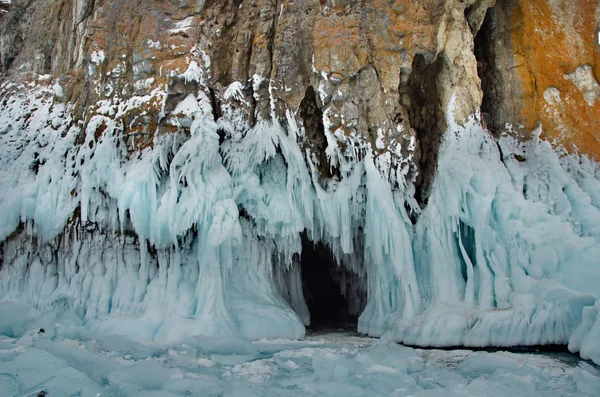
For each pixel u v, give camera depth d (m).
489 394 4.88
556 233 7.68
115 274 8.21
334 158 9.00
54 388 4.86
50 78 9.64
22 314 7.79
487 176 8.22
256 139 8.98
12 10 10.78
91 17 9.34
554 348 6.96
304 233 9.92
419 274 8.44
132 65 8.95
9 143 9.20
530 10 9.78
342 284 10.52
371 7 9.20
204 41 9.20
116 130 8.59
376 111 9.00
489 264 7.88
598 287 7.07
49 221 8.35
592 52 9.56
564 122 9.24
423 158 9.53
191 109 8.66
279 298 8.78
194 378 5.52
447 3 9.10
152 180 8.17
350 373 5.76
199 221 8.12
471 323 7.37
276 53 9.30
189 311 7.82
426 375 5.77
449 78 9.34
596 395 4.87
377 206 8.59
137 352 6.46
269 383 5.44
